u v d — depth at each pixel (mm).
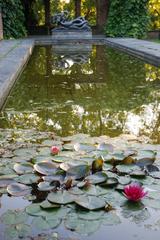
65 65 7242
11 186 1888
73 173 1987
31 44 10492
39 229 1522
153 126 3080
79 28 14281
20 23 14328
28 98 4223
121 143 2559
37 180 1949
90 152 2334
